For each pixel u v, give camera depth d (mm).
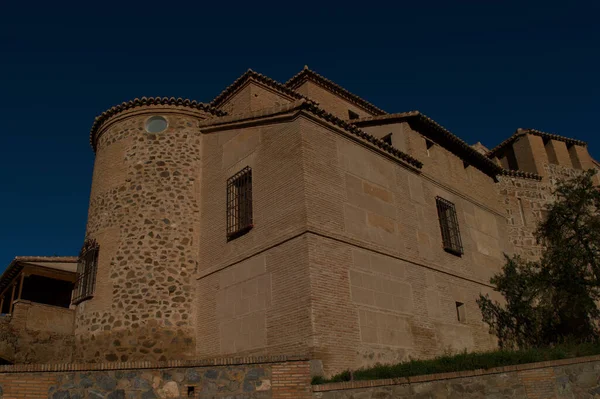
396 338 12773
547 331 18047
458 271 16422
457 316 15594
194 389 7738
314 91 20188
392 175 15188
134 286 13555
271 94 18141
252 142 14078
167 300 13617
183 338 13406
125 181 14969
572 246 18031
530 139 24406
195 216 14938
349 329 11539
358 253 12719
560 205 19375
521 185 22359
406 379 9047
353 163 13836
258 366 8094
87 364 7410
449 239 16672
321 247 11734
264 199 13047
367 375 9570
